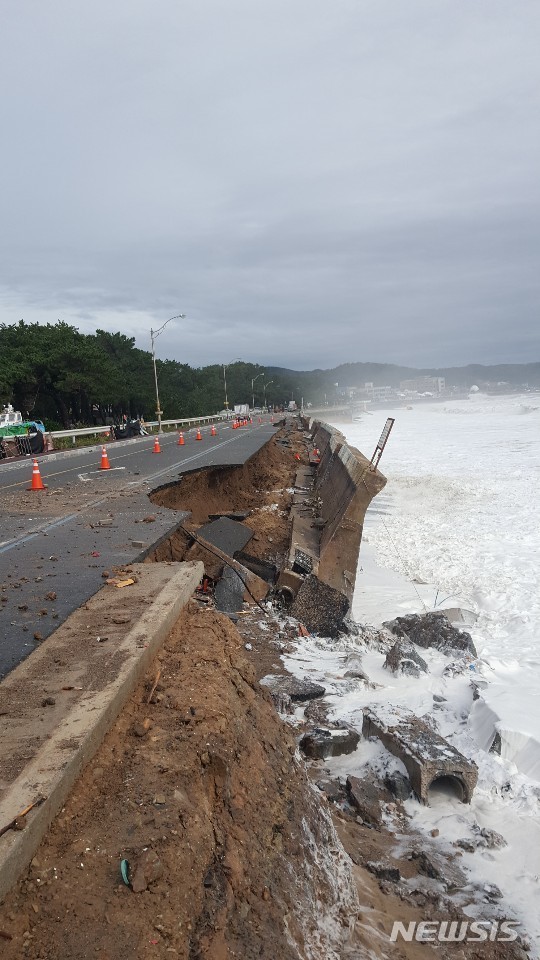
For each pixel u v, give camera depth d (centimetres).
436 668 945
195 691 464
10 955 236
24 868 271
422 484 3300
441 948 416
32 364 5284
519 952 420
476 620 1298
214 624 646
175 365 10556
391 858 508
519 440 5762
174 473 1839
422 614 1184
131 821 311
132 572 765
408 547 1973
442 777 605
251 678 554
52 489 1625
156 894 273
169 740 387
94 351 5869
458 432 7331
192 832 313
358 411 18225
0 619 596
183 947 261
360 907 434
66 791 322
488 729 738
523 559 1773
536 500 2706
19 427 3397
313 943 339
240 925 299
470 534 2120
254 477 2388
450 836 544
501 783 633
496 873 505
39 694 418
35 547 939
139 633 532
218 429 5388
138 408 7825
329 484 1897
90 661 473
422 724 673
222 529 1384
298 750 602
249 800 385
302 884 367
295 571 1186
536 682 914
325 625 1052
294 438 4488
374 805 571
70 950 243
